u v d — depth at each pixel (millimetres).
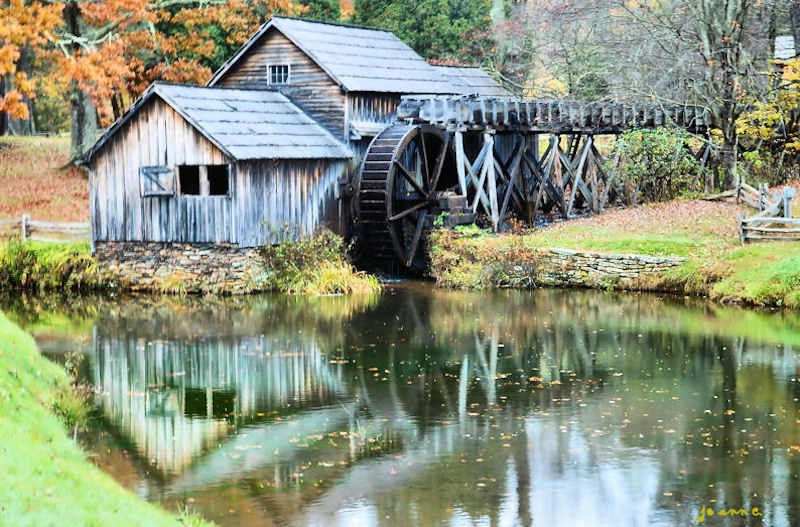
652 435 14703
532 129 31594
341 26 32781
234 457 13930
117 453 14047
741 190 31609
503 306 24453
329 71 29781
